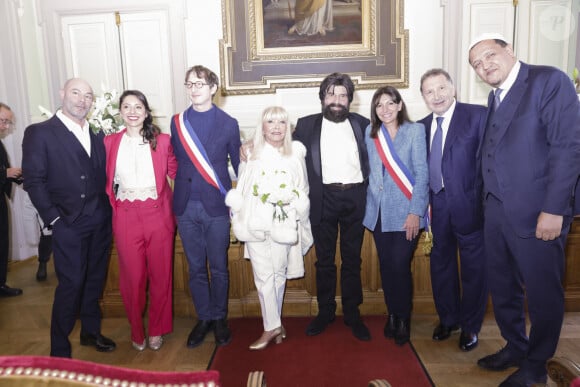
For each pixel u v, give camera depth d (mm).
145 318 2928
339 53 4793
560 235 1802
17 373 792
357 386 2057
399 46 4742
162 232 2346
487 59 1820
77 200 2166
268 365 2258
